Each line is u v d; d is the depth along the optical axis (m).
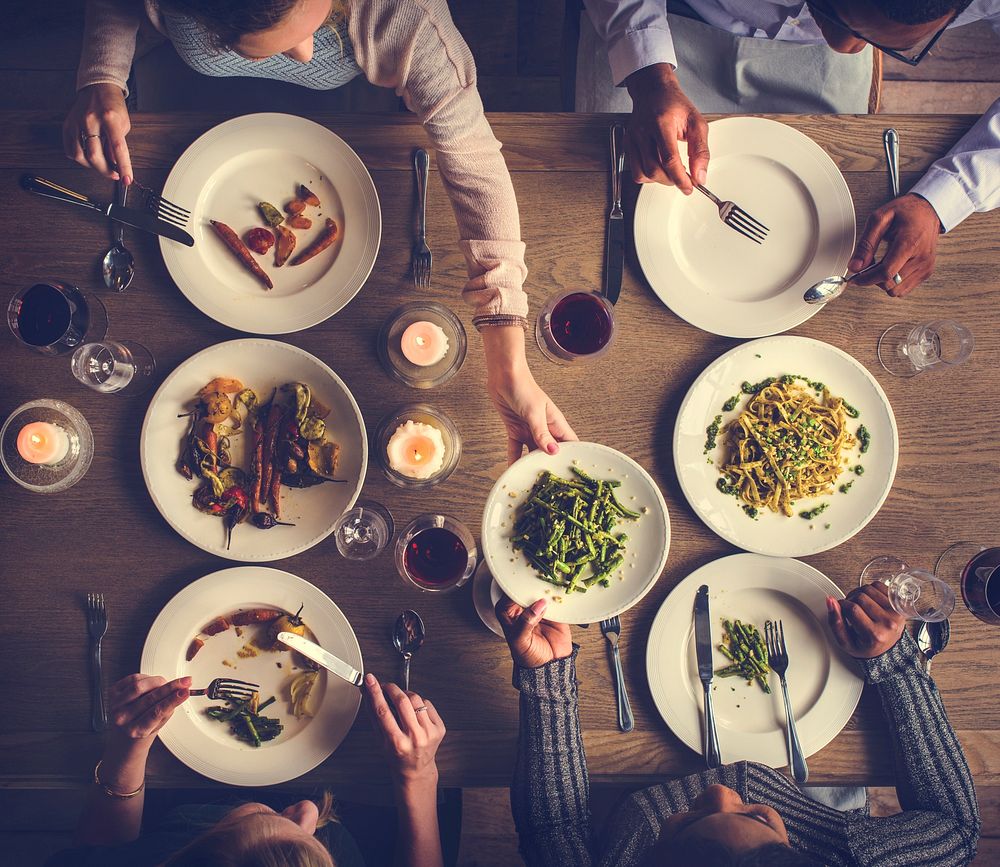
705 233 1.44
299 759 1.34
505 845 2.24
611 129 1.45
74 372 1.32
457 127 1.34
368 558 1.38
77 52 2.29
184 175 1.38
